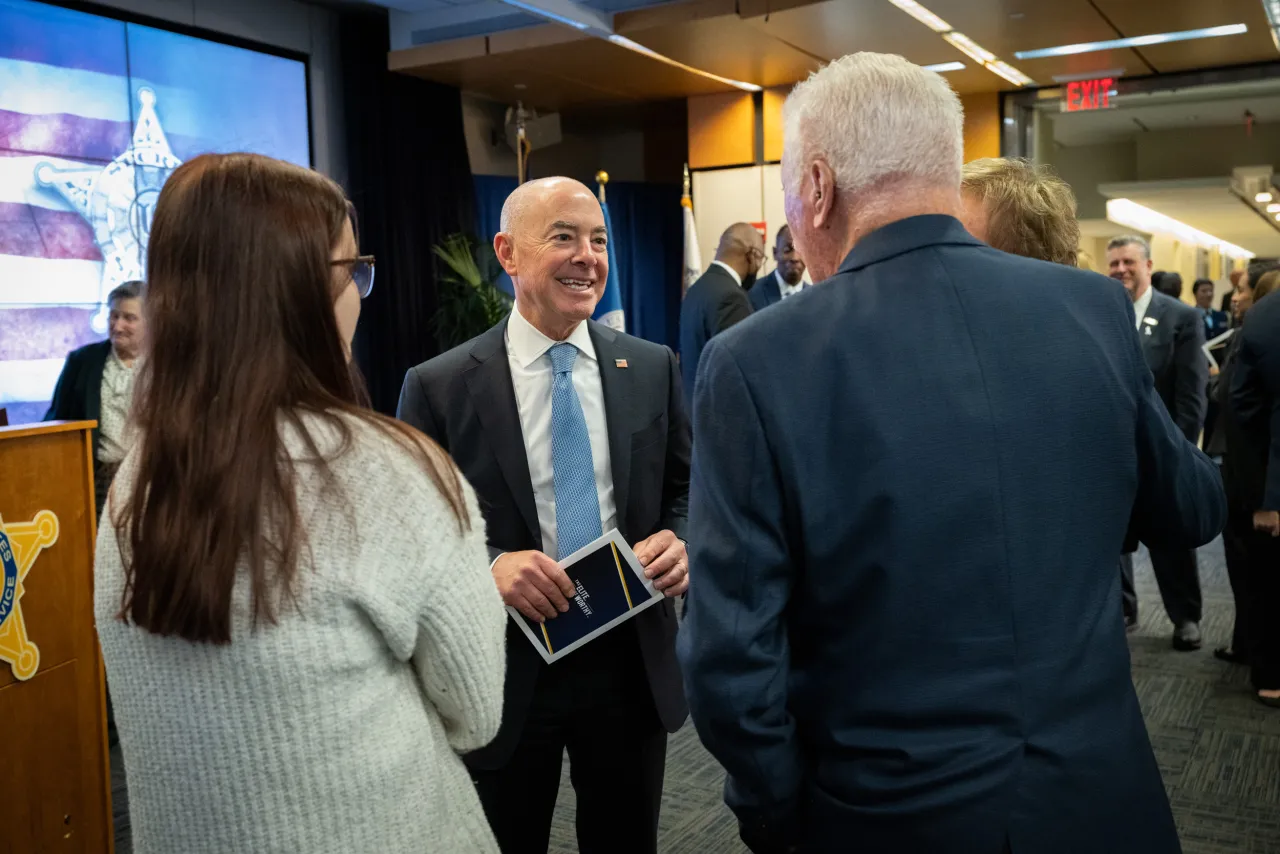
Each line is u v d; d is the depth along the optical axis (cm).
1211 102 730
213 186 85
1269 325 286
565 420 163
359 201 656
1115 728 91
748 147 742
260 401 82
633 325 909
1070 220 145
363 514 84
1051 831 86
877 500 89
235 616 80
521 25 610
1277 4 493
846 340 92
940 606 88
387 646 88
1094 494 93
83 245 504
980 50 589
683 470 177
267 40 602
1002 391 90
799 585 95
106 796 185
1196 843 234
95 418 326
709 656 92
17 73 474
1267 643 315
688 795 268
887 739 89
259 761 81
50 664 171
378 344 671
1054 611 90
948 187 99
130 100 525
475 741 94
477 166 781
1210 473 104
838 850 92
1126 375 96
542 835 165
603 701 162
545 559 151
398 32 648
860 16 527
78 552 179
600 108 822
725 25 552
